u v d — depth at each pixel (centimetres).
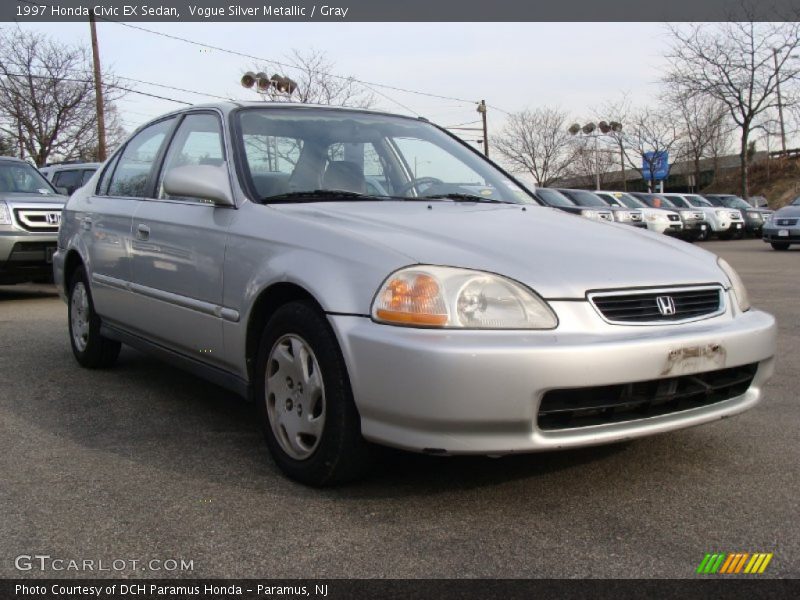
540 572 227
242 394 332
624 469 311
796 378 470
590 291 265
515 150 4466
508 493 285
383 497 281
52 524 260
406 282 257
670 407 279
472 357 241
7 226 805
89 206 487
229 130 367
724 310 298
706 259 320
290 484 295
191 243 357
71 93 2659
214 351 344
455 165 413
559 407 253
